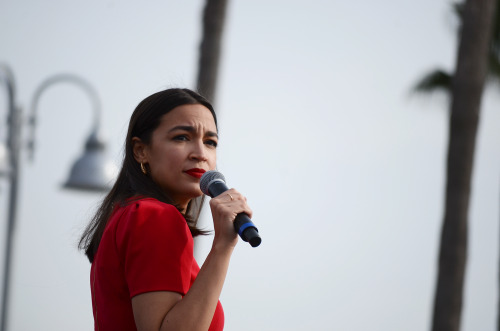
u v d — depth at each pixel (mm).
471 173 17734
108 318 4031
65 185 17828
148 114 4445
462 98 17547
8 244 18922
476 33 17469
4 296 19109
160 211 3947
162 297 3773
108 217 4555
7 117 18516
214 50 16641
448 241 17812
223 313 4363
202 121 4430
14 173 18484
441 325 17812
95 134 18109
